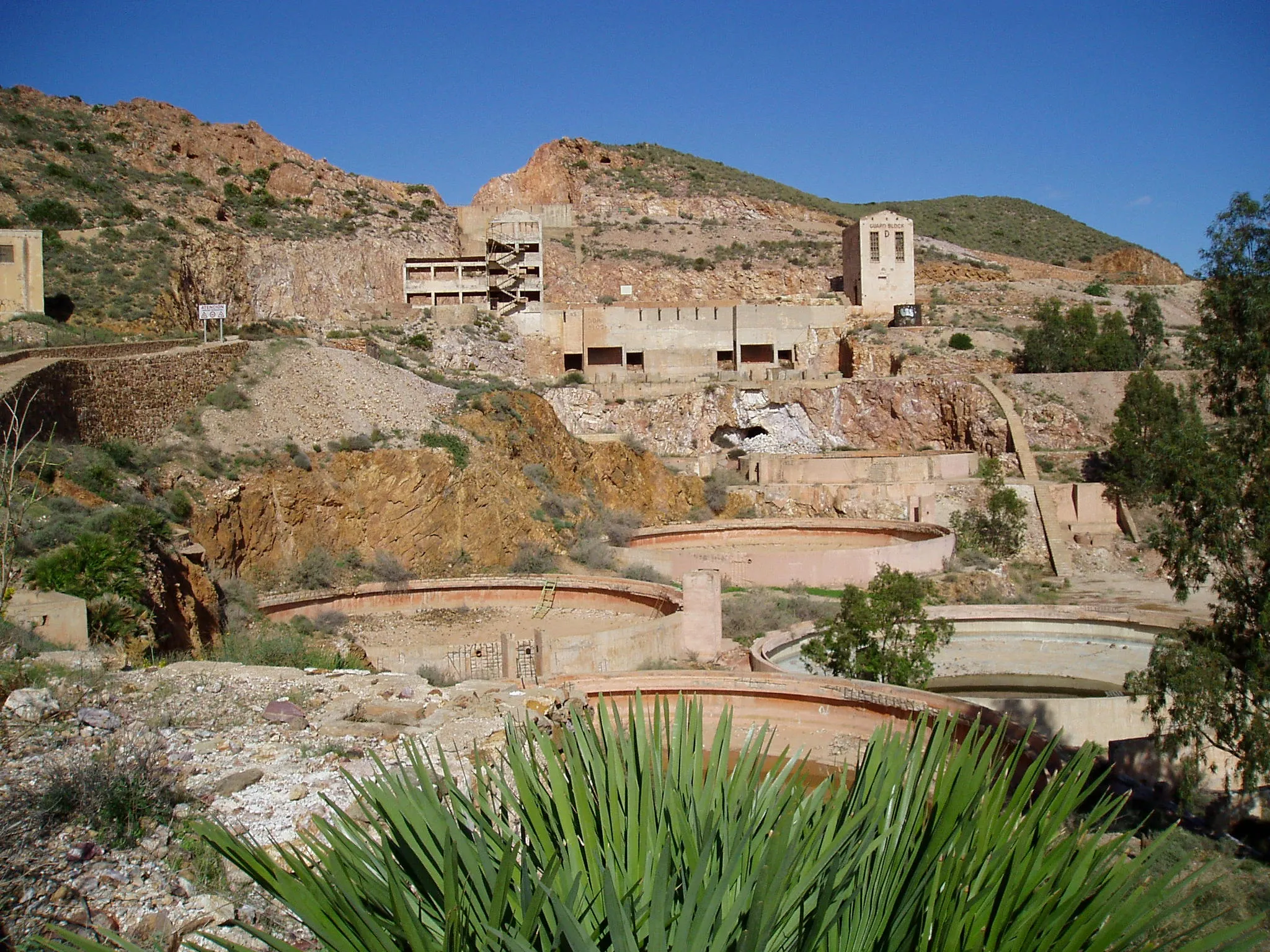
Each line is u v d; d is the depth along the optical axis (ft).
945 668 123.13
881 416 252.83
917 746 26.23
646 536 180.75
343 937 20.97
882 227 299.58
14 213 236.43
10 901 28.94
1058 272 410.93
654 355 278.46
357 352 186.39
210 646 87.10
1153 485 87.40
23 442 99.14
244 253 298.56
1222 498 80.74
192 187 325.01
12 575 69.92
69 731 42.75
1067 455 228.43
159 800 36.32
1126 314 322.75
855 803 24.80
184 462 124.57
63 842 32.63
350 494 138.21
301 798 38.50
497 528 149.18
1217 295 86.28
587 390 252.01
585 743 26.50
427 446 150.71
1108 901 22.33
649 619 120.06
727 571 157.48
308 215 359.87
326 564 128.98
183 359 140.36
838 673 103.50
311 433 144.97
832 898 21.33
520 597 132.46
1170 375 234.17
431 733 45.83
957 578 164.14
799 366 286.66
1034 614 133.39
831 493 214.48
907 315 289.53
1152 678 79.30
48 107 340.80
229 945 22.40
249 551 124.06
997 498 201.67
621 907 20.34
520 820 24.62
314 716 47.83
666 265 404.98
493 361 251.80
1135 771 82.94
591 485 193.26
